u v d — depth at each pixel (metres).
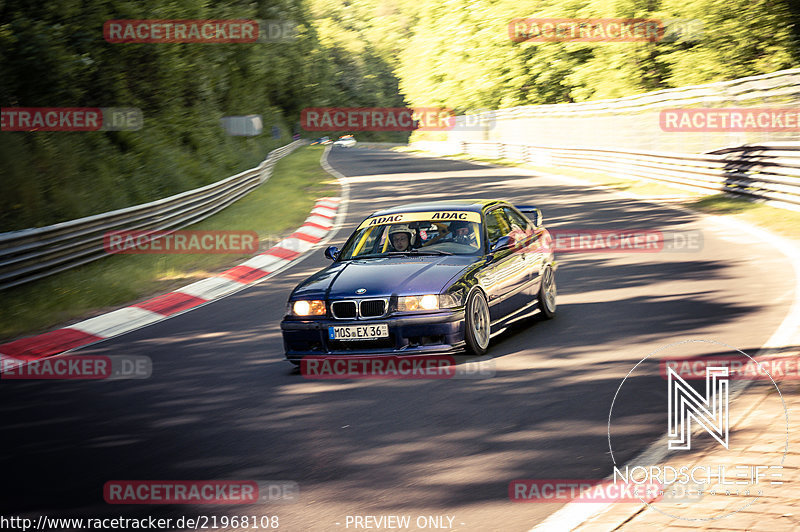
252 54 49.56
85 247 13.87
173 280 12.59
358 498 4.08
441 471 4.35
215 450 4.98
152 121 27.67
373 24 123.31
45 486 4.52
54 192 17.78
